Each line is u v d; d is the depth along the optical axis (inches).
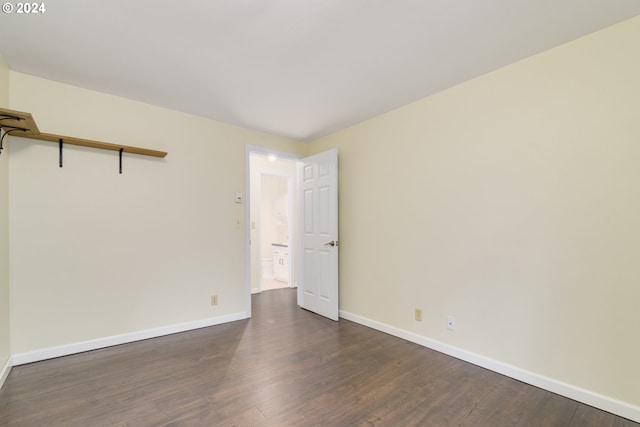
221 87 97.8
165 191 114.4
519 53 79.0
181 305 117.6
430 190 103.3
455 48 76.5
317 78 91.7
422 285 105.2
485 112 89.4
